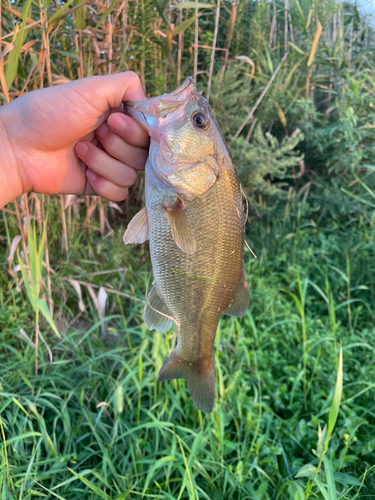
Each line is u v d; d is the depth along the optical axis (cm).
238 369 49
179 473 40
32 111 32
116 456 40
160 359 44
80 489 37
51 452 38
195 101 30
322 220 88
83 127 32
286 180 95
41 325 54
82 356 49
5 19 55
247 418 42
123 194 37
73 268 58
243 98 81
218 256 32
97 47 62
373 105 85
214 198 31
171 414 42
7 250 55
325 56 92
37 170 34
